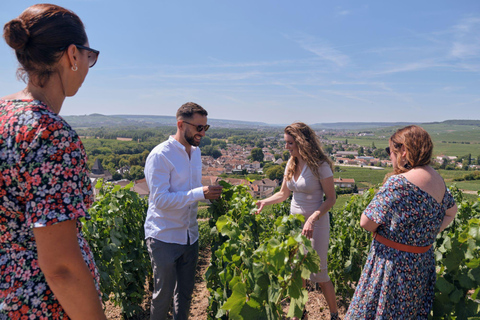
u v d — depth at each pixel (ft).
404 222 7.48
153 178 9.57
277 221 9.75
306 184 11.41
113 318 13.41
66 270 3.46
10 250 3.67
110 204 13.48
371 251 8.18
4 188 3.41
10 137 3.37
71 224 3.45
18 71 3.87
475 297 8.82
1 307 3.61
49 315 3.70
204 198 9.36
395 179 7.68
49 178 3.33
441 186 7.74
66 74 4.04
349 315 8.29
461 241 8.95
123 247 14.14
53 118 3.49
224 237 12.39
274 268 7.07
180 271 10.48
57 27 3.76
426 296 8.05
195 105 9.95
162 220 9.74
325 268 11.43
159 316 10.05
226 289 9.99
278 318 7.29
